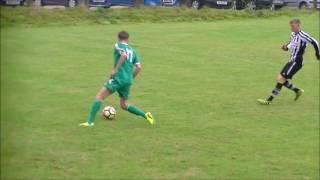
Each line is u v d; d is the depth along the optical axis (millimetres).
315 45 30516
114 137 22906
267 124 26562
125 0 85250
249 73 42219
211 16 84000
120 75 24172
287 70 31000
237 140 23344
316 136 24484
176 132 24297
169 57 49188
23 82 12523
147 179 17812
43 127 23984
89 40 57594
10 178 11375
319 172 19391
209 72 42000
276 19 87312
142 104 30094
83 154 20266
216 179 18156
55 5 80250
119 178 17781
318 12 94812
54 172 18000
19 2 68000
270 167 19766
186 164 19641
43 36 59125
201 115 28000
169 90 34500
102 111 26547
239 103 31453
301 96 34312
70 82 35719
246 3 95750
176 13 81562
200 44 59219
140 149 21312
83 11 74062
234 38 65125
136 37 62625
